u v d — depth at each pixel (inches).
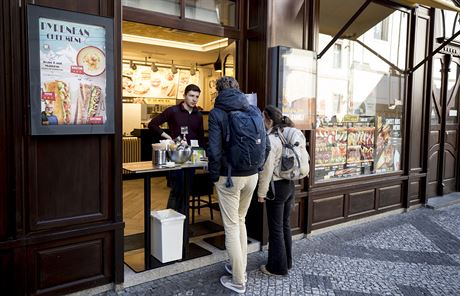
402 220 194.9
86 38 101.0
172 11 131.9
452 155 250.5
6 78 92.5
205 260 131.5
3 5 91.0
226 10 147.3
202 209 199.2
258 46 146.3
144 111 363.6
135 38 268.4
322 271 130.3
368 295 114.7
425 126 221.5
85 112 102.1
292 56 146.5
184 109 152.8
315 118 157.9
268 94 144.9
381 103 200.2
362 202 187.6
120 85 108.9
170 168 120.0
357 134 188.5
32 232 98.6
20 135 94.9
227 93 108.1
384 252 149.5
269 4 143.2
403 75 209.0
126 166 121.4
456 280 126.2
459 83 248.5
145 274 118.3
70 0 100.0
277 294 113.7
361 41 187.9
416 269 134.2
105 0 105.3
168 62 372.8
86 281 107.7
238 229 113.7
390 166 205.8
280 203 121.7
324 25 166.6
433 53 194.9
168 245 121.9
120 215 111.6
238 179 108.4
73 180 104.2
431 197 237.6
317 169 171.2
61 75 97.8
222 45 259.9
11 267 96.3
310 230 165.0
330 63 175.9
